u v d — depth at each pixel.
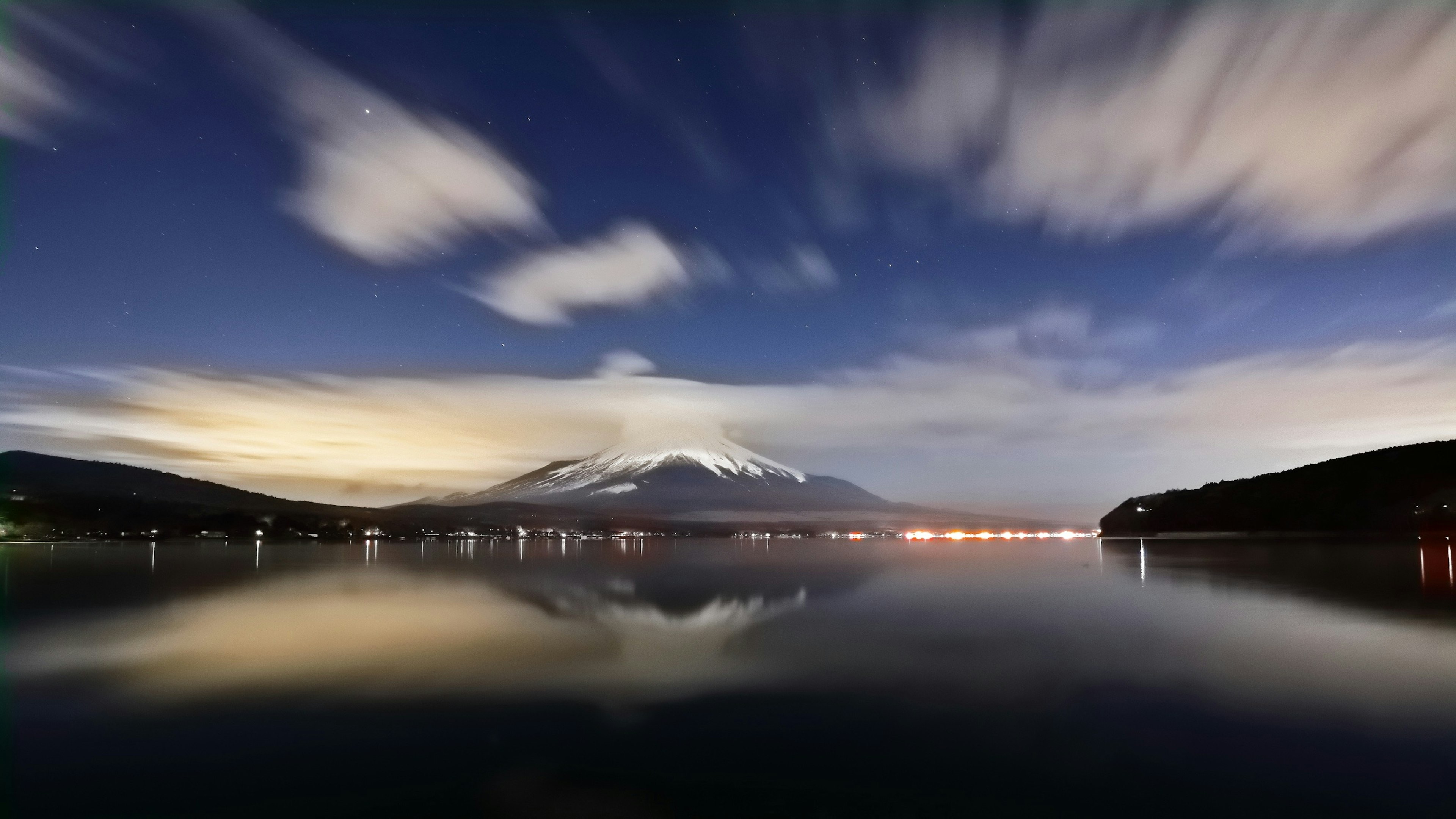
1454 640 18.30
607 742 11.08
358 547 105.94
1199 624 21.50
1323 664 15.60
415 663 16.77
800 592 33.06
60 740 11.33
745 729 11.65
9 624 23.31
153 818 8.65
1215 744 10.68
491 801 9.02
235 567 53.72
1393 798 8.80
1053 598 29.33
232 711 12.86
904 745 10.85
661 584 38.16
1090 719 11.92
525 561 66.12
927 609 26.12
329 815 8.67
